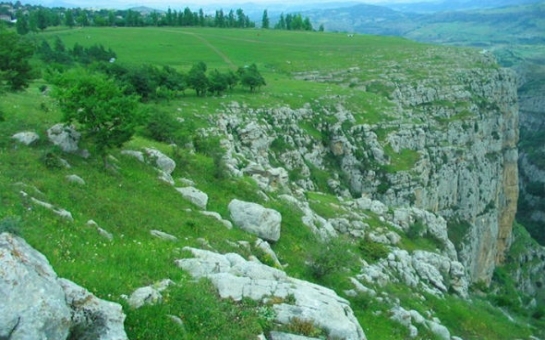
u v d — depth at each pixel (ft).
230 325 53.57
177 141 158.71
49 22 564.30
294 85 352.49
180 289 56.13
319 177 269.85
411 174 283.79
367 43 615.57
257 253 97.66
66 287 43.19
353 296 106.22
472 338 128.98
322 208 170.91
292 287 64.13
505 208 415.64
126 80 245.45
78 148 106.32
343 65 455.63
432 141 322.75
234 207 114.01
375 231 167.73
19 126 106.63
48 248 58.90
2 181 78.59
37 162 93.71
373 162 285.43
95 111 100.17
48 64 275.18
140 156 120.26
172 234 91.04
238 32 655.76
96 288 50.96
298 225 128.16
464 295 162.50
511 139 432.66
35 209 73.00
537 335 151.84
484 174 368.89
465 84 411.13
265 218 110.73
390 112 320.70
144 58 419.95
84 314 42.22
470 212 337.31
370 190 280.31
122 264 61.52
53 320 38.45
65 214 76.48
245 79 313.12
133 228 86.99
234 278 62.18
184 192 112.57
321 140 287.89
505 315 162.40
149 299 51.70
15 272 39.04
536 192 597.93
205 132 217.15
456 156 329.93
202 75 289.12
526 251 416.05
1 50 156.04
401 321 106.22
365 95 343.05
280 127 276.21
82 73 112.16
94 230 76.28
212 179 133.69
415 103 372.99
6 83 159.22
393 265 143.95
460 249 311.47
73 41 470.39
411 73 422.82
